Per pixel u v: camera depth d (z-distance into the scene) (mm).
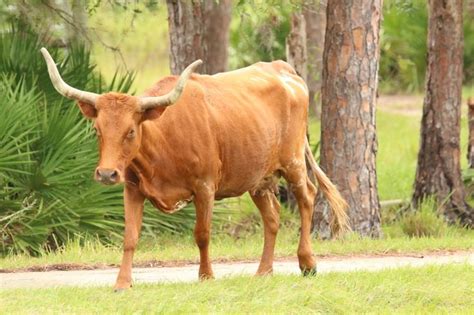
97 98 17672
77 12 32125
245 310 17203
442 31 31641
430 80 31953
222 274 21781
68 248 25891
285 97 20484
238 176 19547
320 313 17484
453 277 19922
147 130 18062
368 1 27625
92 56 36656
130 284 18344
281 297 17750
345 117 27891
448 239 27656
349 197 28000
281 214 31297
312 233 28578
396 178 39094
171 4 32250
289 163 20641
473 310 17875
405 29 61031
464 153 41219
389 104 59375
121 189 27797
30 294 18047
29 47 29609
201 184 18781
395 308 18047
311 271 20375
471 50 59656
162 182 18484
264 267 20531
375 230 28344
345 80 27797
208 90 19219
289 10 30203
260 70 20672
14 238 26359
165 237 28922
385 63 61469
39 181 26703
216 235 30000
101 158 17500
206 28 34438
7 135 26641
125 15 34375
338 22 27703
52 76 17922
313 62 44344
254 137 19531
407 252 25703
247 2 29438
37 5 31109
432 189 31984
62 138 27188
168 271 22500
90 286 19250
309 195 20984
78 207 26953
